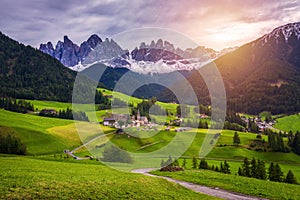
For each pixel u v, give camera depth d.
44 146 72.44
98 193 18.70
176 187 24.41
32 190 17.61
